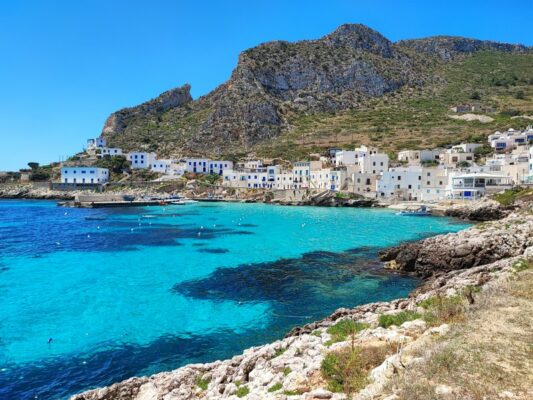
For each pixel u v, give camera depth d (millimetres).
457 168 119562
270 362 16438
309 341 17844
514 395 9875
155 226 81125
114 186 168125
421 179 121312
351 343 15383
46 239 65375
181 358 23797
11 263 47844
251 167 171000
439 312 18047
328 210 111000
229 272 43438
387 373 12039
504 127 175750
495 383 10539
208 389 16484
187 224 83938
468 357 12102
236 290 36969
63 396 19938
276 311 31516
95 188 168000
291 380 13375
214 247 57781
